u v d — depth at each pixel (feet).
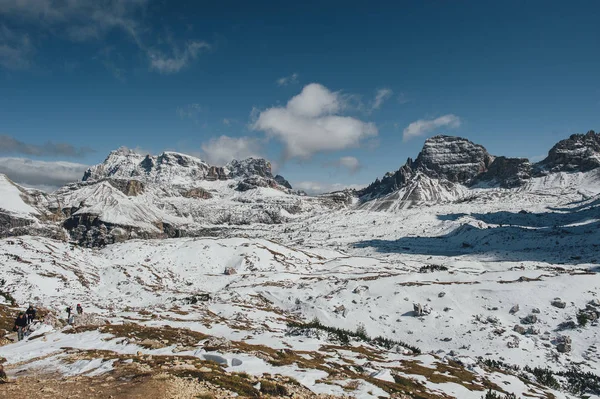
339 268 514.68
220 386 70.54
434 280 312.09
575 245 518.37
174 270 469.57
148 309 236.43
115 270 413.18
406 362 139.23
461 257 586.45
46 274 354.74
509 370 169.99
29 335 130.21
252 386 73.61
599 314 223.30
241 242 585.22
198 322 188.24
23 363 93.04
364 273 449.89
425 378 117.60
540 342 207.62
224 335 158.71
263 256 528.63
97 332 134.10
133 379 71.87
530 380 154.40
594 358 188.34
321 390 81.66
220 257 524.52
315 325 195.93
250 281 404.16
